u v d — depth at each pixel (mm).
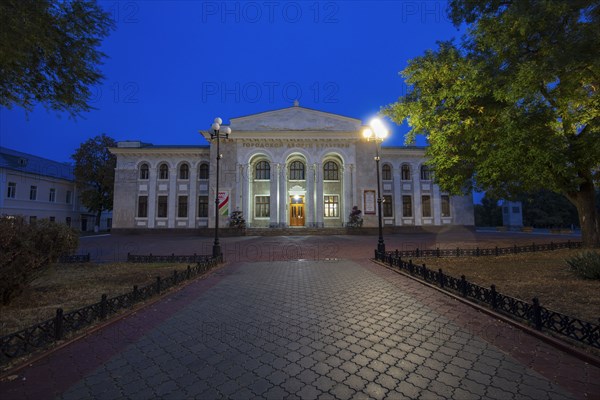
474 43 9938
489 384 3127
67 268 10547
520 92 8070
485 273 8664
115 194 30719
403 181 31578
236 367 3566
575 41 7340
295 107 30766
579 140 9930
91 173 35719
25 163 33312
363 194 29844
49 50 7160
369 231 27281
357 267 10500
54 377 3359
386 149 31156
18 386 3176
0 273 5594
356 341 4289
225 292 7242
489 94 9656
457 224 31641
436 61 10391
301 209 30453
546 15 7484
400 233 30016
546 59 7602
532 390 3010
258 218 30344
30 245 6070
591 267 7445
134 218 30500
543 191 44000
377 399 2879
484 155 10883
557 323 4426
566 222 44312
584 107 9539
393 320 5141
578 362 3572
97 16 8039
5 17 6008
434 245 17781
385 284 7863
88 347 4148
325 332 4645
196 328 4867
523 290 6566
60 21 7336
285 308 5914
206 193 30969
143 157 31234
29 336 3848
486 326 4805
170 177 31047
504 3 9234
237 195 29172
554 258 11312
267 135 29453
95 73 8688
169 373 3439
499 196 14484
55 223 6984
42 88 8289
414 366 3535
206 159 31250
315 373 3396
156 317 5422
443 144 10906
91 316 4980
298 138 29641
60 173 38250
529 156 9555
